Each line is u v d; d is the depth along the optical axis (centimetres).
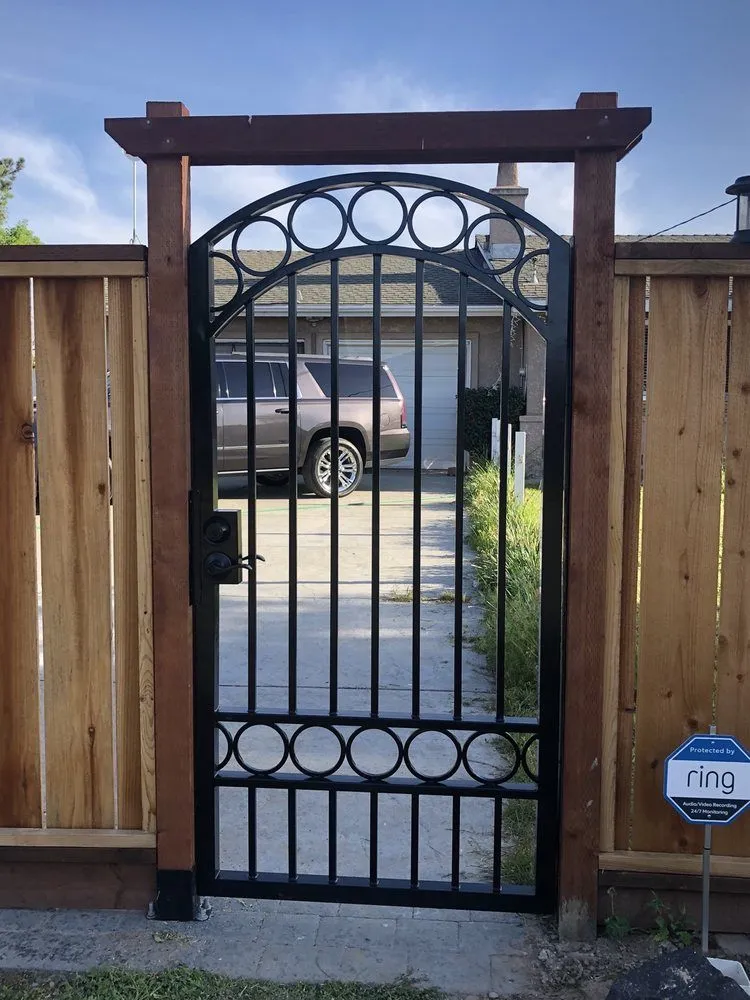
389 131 249
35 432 287
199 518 271
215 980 245
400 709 438
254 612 276
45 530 274
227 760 278
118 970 249
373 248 261
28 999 238
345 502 1148
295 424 269
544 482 262
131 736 279
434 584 716
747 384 252
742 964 250
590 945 262
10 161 1995
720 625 259
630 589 260
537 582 554
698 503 256
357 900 276
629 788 267
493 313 1555
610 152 247
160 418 265
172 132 254
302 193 262
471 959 256
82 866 281
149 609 273
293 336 267
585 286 250
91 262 262
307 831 331
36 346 268
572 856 263
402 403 1202
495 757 389
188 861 274
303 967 252
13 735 281
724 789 241
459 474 267
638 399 254
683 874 264
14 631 278
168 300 262
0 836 280
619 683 263
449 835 327
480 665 510
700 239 1614
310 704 450
